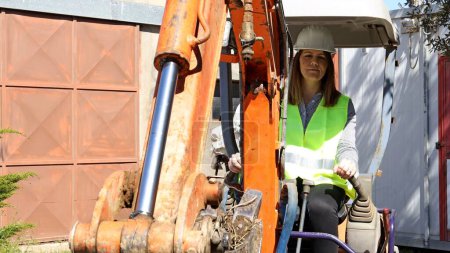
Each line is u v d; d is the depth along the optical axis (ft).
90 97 28.45
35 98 27.30
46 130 27.48
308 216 12.78
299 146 13.16
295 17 15.11
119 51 29.12
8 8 26.63
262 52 10.50
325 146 13.05
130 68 29.40
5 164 26.45
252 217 8.02
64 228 27.63
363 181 14.11
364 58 30.27
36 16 27.35
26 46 27.14
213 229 6.40
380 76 29.66
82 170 28.17
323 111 13.34
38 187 27.14
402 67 29.30
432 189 28.37
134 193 6.94
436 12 25.34
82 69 28.32
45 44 27.53
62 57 27.89
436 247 28.14
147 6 29.58
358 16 14.69
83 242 6.28
